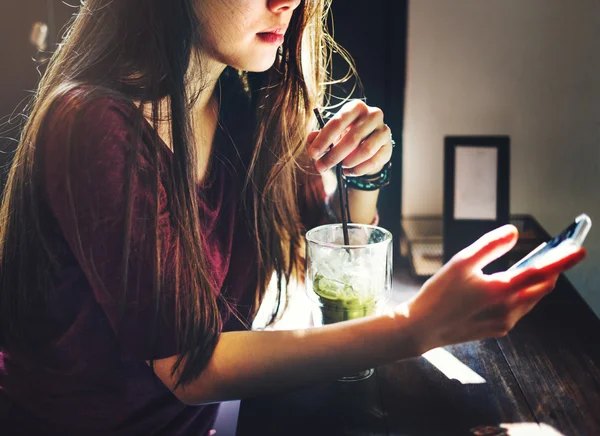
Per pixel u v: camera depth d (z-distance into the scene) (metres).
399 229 1.61
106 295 0.83
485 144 1.43
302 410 0.91
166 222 0.85
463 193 1.44
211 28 0.91
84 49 0.92
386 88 1.66
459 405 0.91
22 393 0.93
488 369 0.98
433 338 0.82
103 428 0.93
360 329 0.83
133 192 0.83
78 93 0.85
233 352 0.84
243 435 0.87
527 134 1.73
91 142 0.82
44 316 0.90
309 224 1.20
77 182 0.82
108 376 0.91
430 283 0.82
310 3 1.05
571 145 1.72
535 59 1.70
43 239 0.86
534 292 0.79
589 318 1.10
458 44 1.71
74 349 0.90
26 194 0.88
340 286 0.95
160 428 0.95
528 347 1.03
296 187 1.16
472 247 0.81
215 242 1.01
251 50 0.93
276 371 0.83
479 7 1.69
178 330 0.83
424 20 1.70
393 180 1.71
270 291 1.21
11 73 1.98
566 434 0.85
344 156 1.02
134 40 0.90
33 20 1.95
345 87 1.65
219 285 1.01
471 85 1.72
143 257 0.83
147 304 0.83
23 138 0.92
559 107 1.71
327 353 0.83
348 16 1.62
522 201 1.77
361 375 0.97
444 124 1.75
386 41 1.64
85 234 0.82
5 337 0.92
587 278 1.76
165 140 0.96
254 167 1.08
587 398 0.91
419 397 0.92
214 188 1.01
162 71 0.88
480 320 0.81
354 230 1.02
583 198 1.74
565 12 1.67
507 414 0.89
